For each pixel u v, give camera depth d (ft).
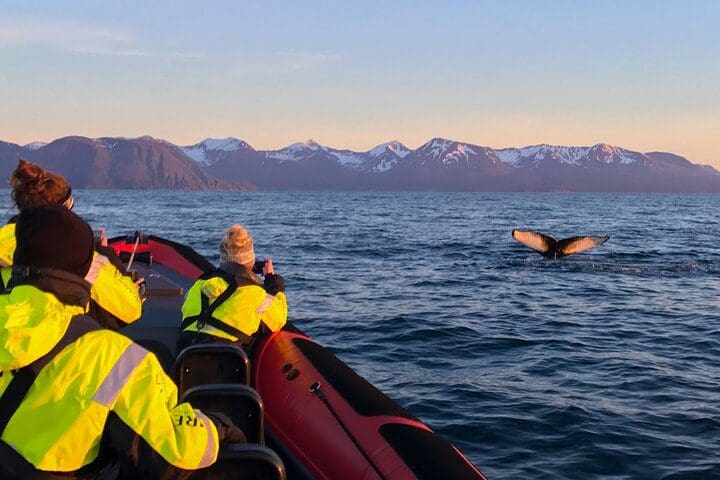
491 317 48.47
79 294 7.06
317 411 13.23
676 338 42.24
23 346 6.48
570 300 56.95
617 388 31.19
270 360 15.72
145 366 6.88
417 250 106.73
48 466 6.61
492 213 303.48
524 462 23.08
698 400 29.53
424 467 10.66
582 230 175.01
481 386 31.17
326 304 53.88
